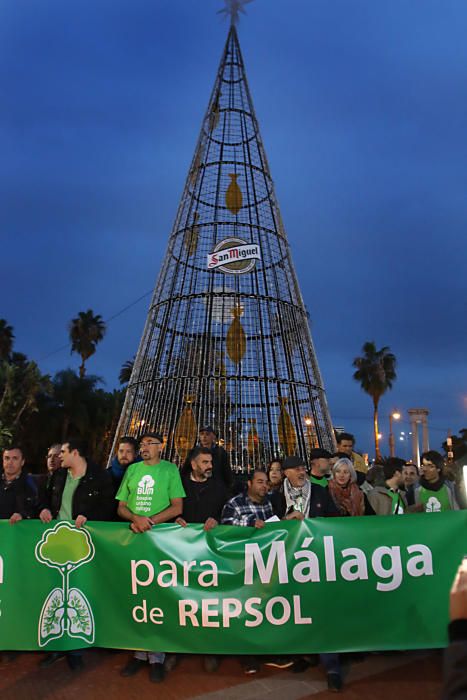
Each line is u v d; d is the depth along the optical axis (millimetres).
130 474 5688
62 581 5184
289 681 4957
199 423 14102
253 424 14219
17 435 37375
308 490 5785
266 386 14531
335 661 4934
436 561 5008
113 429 43406
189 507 5852
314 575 5027
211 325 15180
